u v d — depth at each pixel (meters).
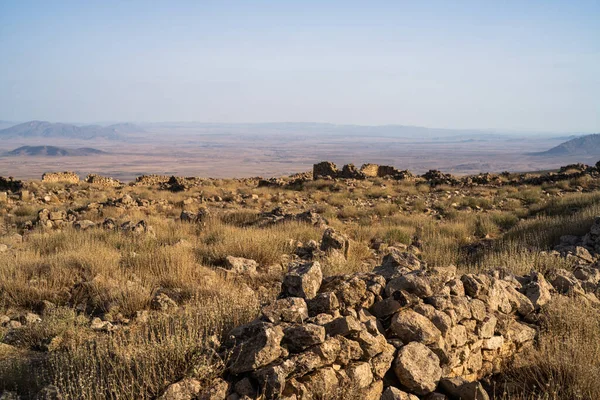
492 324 6.70
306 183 39.25
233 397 4.70
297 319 5.65
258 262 12.34
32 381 5.66
